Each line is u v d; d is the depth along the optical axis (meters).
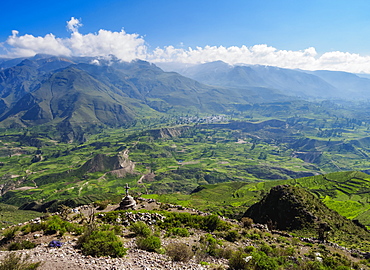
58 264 17.58
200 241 32.47
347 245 47.94
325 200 129.50
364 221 95.38
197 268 20.70
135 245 25.58
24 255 19.27
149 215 43.97
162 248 25.30
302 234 52.75
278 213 62.03
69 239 25.61
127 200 52.97
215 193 169.62
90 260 18.84
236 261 23.53
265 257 25.31
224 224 44.59
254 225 49.91
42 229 28.98
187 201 133.50
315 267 27.86
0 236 26.52
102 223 38.25
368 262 36.69
